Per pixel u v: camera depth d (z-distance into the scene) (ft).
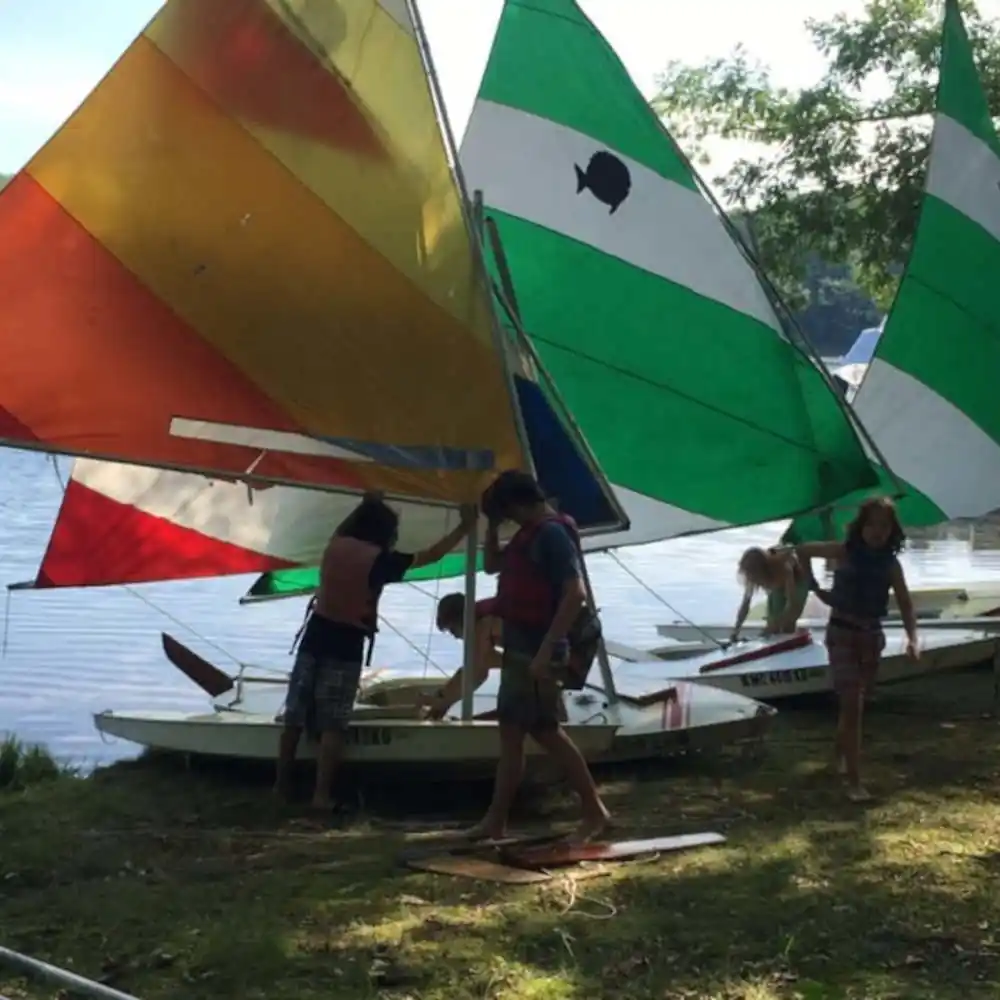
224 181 25.41
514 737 21.70
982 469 41.65
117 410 24.89
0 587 55.47
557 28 33.09
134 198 25.34
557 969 16.49
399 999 15.70
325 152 25.25
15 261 24.71
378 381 25.11
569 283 33.58
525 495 21.08
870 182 63.52
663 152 32.55
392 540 25.03
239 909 18.67
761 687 33.09
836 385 31.99
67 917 18.52
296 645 29.60
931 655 34.09
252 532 31.14
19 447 24.20
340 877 20.20
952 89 40.65
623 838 22.06
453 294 24.86
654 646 39.99
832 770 27.14
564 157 33.45
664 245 32.83
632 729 26.89
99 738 33.14
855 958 16.83
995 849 21.40
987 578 68.54
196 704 37.17
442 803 25.45
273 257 25.35
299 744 25.84
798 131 63.87
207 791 25.96
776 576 35.96
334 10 25.35
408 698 30.12
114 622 48.67
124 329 25.16
